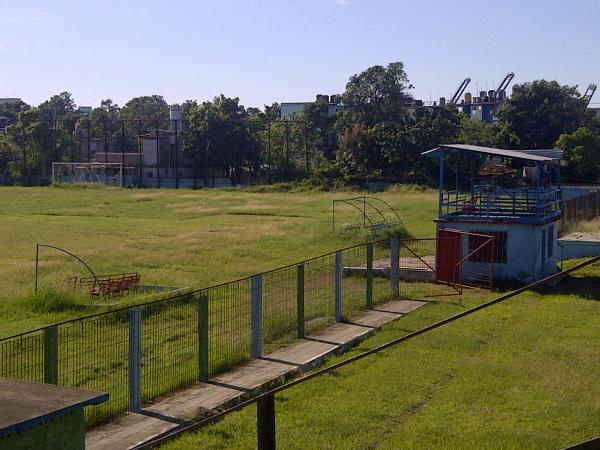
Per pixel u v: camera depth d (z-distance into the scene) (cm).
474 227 2808
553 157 3259
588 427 1290
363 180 8306
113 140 11938
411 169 8212
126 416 1330
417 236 4122
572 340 1891
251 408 1401
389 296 2480
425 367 1652
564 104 8144
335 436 1257
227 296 2230
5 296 2373
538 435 1247
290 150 10044
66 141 11031
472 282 2808
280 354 1744
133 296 2438
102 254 3519
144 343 1772
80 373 1501
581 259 3150
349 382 1552
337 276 2103
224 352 1688
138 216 5856
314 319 2088
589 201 4169
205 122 9306
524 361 1698
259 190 8088
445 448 1196
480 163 6309
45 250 3753
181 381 1500
